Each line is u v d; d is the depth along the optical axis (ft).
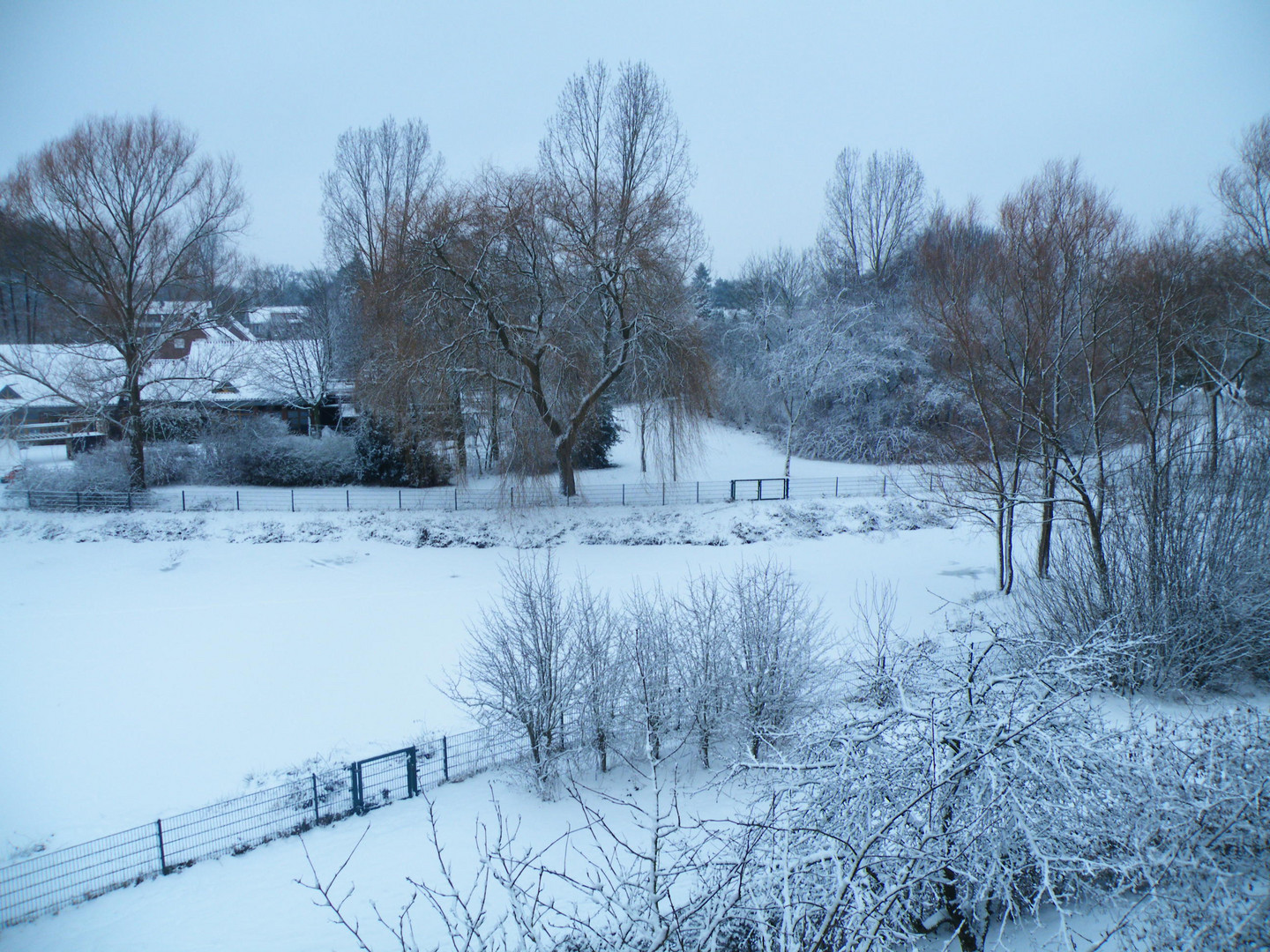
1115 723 29.14
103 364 92.84
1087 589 42.57
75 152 83.82
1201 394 65.46
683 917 15.51
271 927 27.20
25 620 60.23
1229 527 41.29
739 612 41.32
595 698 38.81
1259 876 19.43
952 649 32.09
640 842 31.22
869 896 15.33
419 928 26.86
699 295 137.49
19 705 46.26
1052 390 55.21
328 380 119.85
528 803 36.04
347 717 45.03
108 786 37.83
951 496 74.38
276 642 56.13
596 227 79.97
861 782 19.75
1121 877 19.36
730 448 126.93
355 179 117.80
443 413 80.84
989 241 64.59
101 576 70.03
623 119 91.20
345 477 97.40
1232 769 22.07
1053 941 19.98
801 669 39.29
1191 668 40.32
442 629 58.54
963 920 17.89
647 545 80.12
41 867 31.22
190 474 97.45
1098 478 48.32
